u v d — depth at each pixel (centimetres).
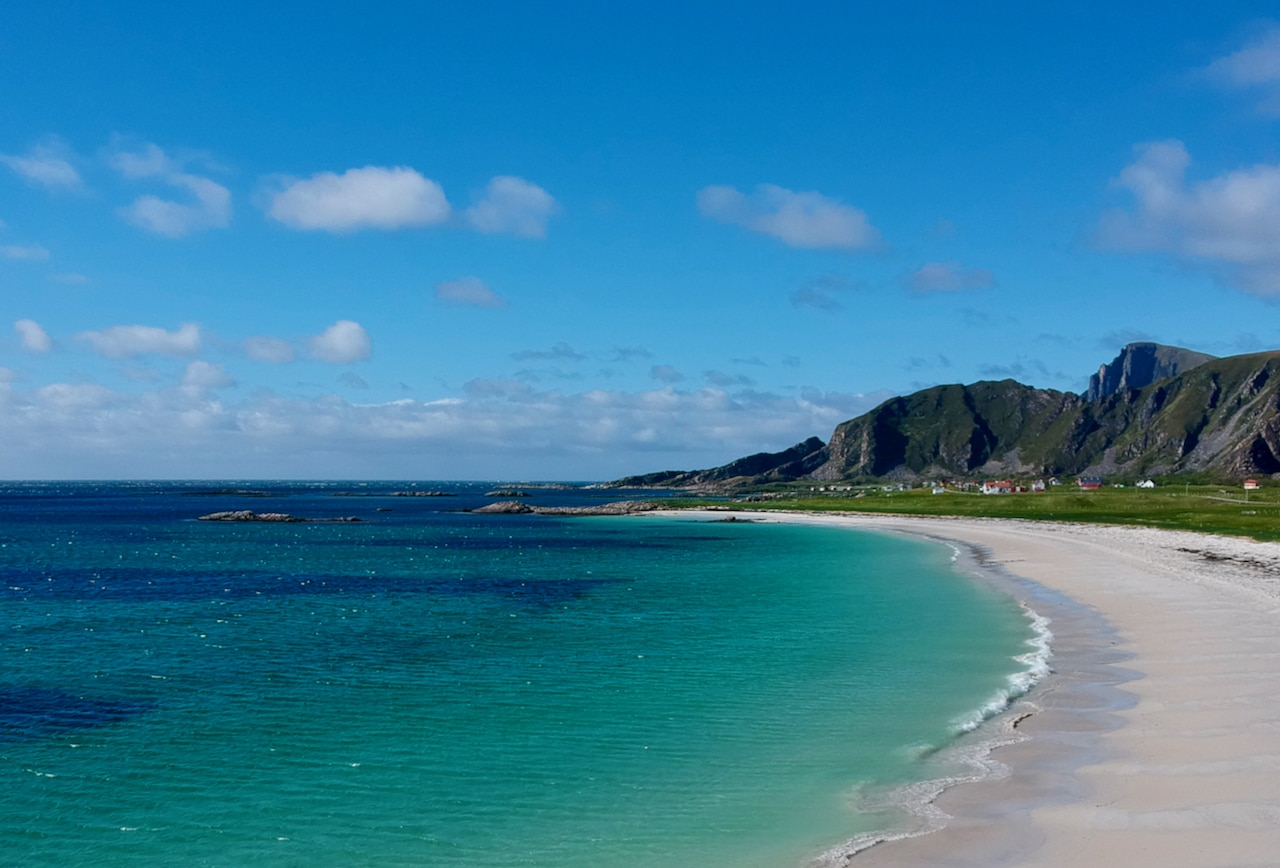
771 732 2238
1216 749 1836
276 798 1852
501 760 2066
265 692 2792
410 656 3366
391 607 4869
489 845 1586
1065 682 2617
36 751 2191
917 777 1839
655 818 1684
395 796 1848
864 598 4900
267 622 4312
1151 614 3778
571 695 2691
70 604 5097
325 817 1741
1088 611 4003
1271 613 3634
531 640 3700
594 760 2052
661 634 3809
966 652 3203
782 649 3375
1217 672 2591
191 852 1593
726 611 4506
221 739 2283
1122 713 2214
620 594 5372
